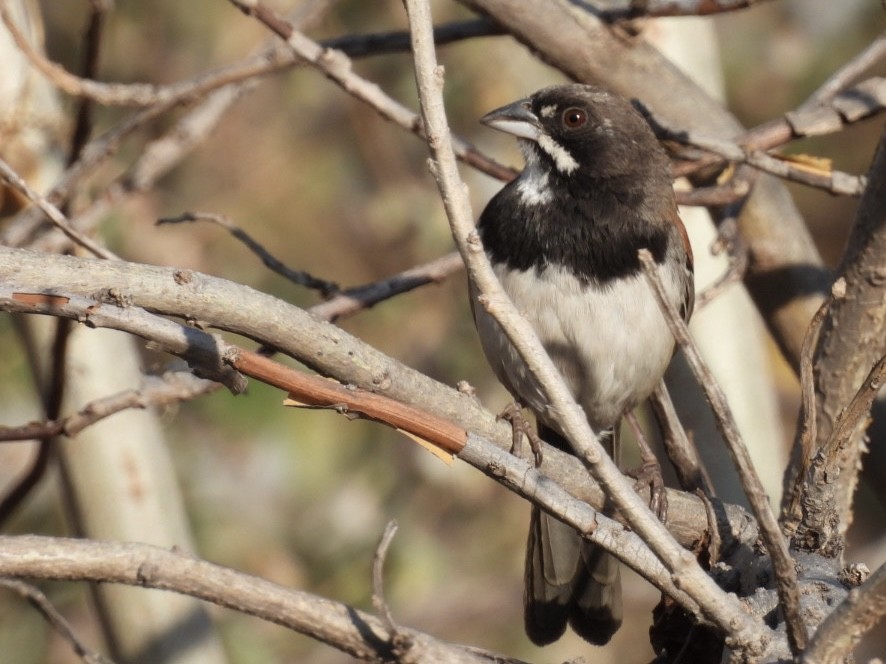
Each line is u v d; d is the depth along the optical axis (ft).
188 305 20.67
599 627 29.99
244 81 32.37
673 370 34.27
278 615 20.98
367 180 53.47
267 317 20.95
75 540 20.61
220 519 48.70
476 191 51.16
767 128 30.66
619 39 32.68
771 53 56.70
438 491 50.90
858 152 56.34
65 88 28.66
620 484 18.94
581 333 29.58
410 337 51.39
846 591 21.80
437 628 49.44
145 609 33.55
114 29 53.16
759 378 38.70
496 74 50.93
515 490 20.65
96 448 34.22
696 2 30.27
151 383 28.25
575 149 30.27
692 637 24.97
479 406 22.85
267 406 49.14
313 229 52.34
